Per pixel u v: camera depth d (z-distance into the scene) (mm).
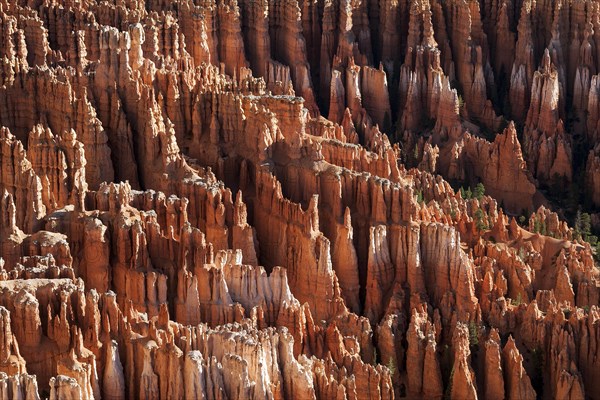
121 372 180000
